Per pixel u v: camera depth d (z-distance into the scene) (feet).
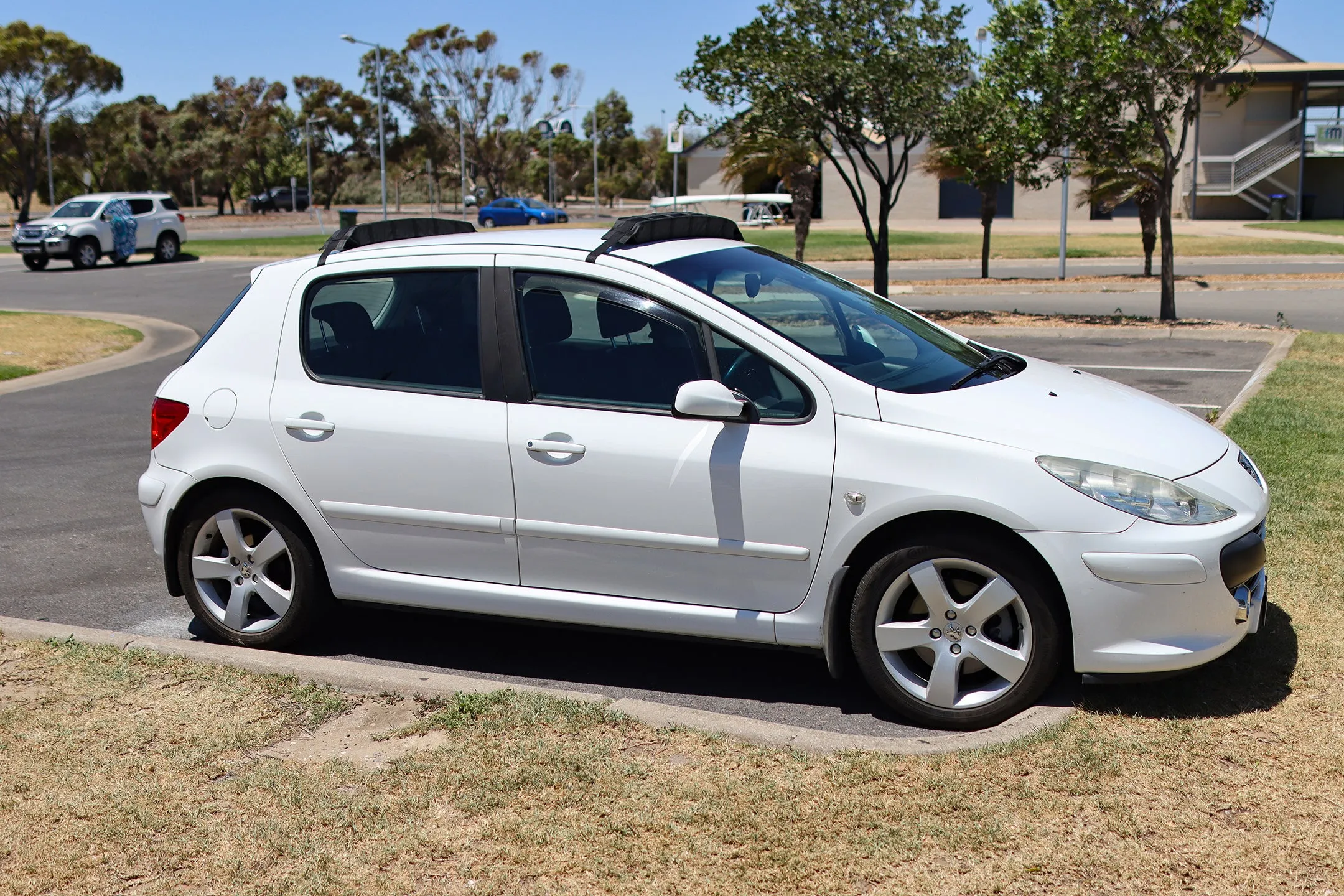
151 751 12.92
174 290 86.33
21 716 13.82
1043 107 50.55
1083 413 13.74
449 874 10.42
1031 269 90.68
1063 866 10.21
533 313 14.76
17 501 25.85
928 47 52.70
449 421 14.85
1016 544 12.84
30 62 211.82
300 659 15.17
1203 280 73.15
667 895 10.00
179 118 319.06
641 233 15.52
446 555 15.20
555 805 11.50
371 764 12.50
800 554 13.50
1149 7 48.98
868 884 10.06
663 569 14.17
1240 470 13.79
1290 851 10.31
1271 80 152.76
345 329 15.70
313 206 274.16
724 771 12.07
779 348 13.79
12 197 256.11
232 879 10.46
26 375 46.96
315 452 15.47
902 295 72.43
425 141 300.61
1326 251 96.63
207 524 16.37
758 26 52.75
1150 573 12.46
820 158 74.33
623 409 14.24
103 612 18.54
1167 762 11.88
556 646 16.65
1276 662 14.17
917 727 13.60
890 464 13.07
